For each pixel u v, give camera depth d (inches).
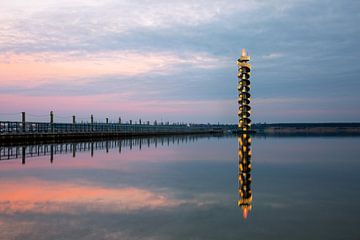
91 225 379.6
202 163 1013.2
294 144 2037.4
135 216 416.8
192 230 363.3
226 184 647.1
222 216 418.0
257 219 404.5
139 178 721.0
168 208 457.1
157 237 342.0
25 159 1103.6
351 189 598.9
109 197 525.7
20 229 364.8
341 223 388.2
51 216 415.5
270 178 724.7
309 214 427.5
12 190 580.7
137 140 2635.3
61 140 2236.7
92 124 2696.9
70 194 547.8
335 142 2244.1
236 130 6343.5
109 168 891.4
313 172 817.5
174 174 782.5
